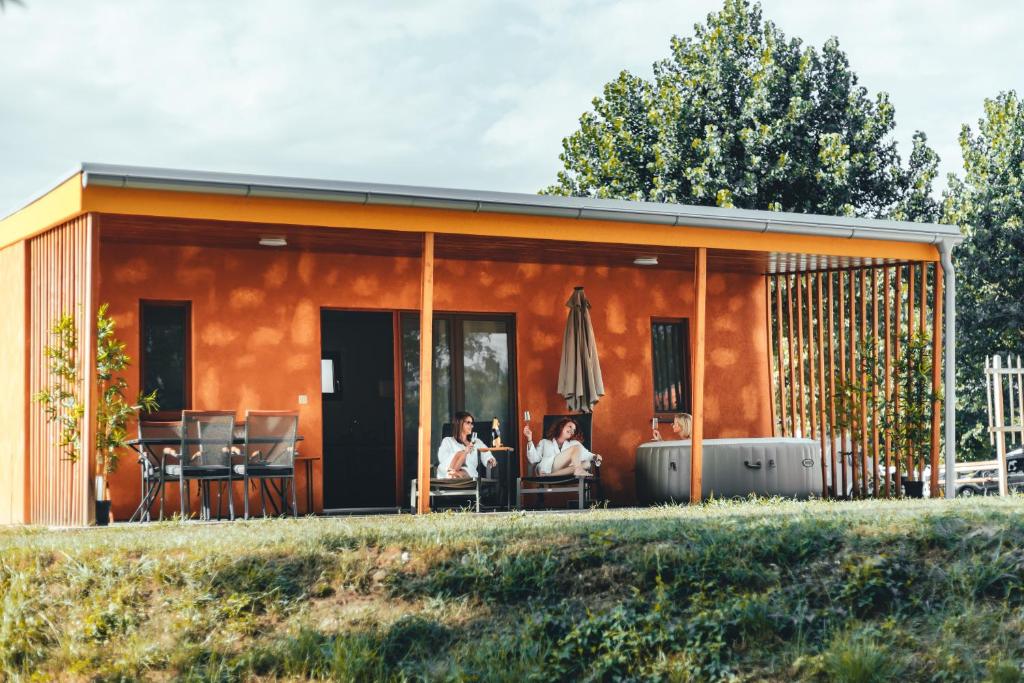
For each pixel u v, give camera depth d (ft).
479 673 21.24
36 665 23.12
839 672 19.42
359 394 46.14
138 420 35.94
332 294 43.06
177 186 33.14
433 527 26.99
